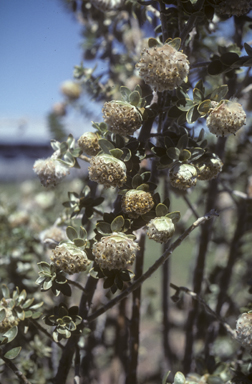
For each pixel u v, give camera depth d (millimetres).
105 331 626
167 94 298
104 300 580
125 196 255
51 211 687
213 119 255
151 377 573
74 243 265
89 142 285
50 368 504
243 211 493
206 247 445
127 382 367
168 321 569
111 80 538
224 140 396
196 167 263
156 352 654
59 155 309
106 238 247
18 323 301
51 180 300
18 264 504
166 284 563
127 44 580
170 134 281
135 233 356
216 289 560
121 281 257
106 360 610
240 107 257
